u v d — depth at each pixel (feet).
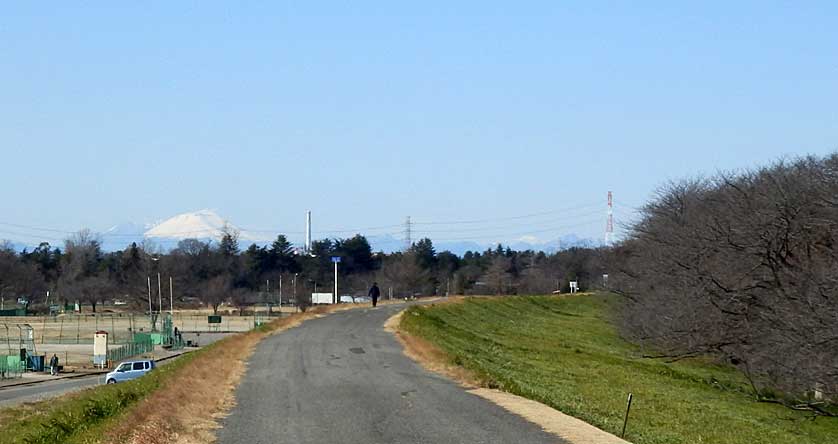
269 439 56.08
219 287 407.23
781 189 147.02
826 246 140.05
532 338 204.44
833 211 136.26
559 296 341.21
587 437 55.93
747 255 140.87
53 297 448.65
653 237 201.36
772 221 138.62
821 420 113.60
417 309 208.95
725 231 148.77
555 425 60.75
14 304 416.67
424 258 499.92
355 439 55.62
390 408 69.51
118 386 93.76
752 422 103.91
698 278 147.54
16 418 84.64
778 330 122.01
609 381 131.34
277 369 101.45
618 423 74.64
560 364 150.61
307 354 119.34
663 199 231.91
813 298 119.14
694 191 225.35
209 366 99.60
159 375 96.17
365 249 527.40
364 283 479.00
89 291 426.51
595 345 198.90
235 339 140.05
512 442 53.93
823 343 113.19
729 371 162.40
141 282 426.51
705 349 148.87
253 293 460.14
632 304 204.64
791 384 119.03
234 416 66.23
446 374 94.89
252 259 485.97
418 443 53.98
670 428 88.28
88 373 193.57
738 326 143.43
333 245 532.32
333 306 244.83
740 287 142.51
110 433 53.06
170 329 262.47
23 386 167.12
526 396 79.46
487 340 181.57
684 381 144.97
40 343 256.93
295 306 401.29
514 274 515.91
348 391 80.74
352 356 116.06
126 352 223.92
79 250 486.79
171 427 58.95
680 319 154.30
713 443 82.38
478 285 473.26
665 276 171.53
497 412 66.95
